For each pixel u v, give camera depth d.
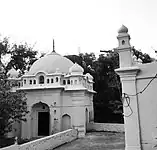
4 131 12.90
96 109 24.42
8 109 12.30
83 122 16.06
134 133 6.76
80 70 16.95
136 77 6.99
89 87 20.20
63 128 16.52
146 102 6.75
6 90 12.57
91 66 26.92
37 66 18.77
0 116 11.92
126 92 7.06
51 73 17.62
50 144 11.73
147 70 6.87
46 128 17.09
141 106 6.81
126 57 7.23
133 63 7.38
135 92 6.94
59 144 12.76
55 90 16.44
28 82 17.27
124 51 7.29
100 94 24.81
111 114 23.70
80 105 16.20
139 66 7.07
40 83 17.23
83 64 27.06
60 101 16.53
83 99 16.30
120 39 7.41
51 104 16.34
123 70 7.06
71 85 16.67
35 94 16.89
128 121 6.91
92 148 11.80
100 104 24.33
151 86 6.74
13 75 17.95
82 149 11.61
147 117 6.68
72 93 16.47
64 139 13.51
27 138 16.14
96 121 24.06
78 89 16.12
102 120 24.03
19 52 27.09
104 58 25.06
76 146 12.53
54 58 19.22
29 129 16.45
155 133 6.49
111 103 21.91
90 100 20.61
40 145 10.73
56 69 17.22
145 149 6.57
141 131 6.72
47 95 16.62
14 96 13.08
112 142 13.47
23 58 27.56
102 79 24.92
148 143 6.55
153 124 6.57
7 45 25.72
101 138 15.16
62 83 17.05
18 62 27.00
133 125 6.82
